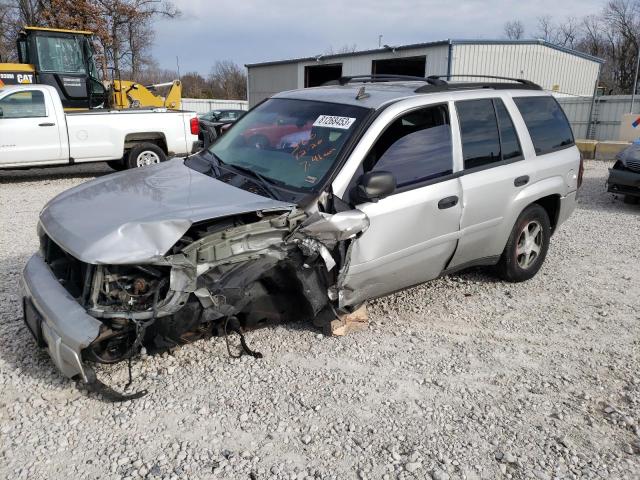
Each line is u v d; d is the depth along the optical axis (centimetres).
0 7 3728
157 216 335
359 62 2988
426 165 434
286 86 3534
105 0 3484
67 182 1177
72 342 309
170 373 368
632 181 926
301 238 367
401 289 451
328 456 299
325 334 427
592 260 649
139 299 323
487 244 494
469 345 427
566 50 2777
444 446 311
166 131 1255
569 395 365
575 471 295
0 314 450
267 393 352
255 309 389
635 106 2162
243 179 408
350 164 392
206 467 288
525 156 516
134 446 302
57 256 374
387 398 353
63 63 1395
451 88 476
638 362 411
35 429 313
